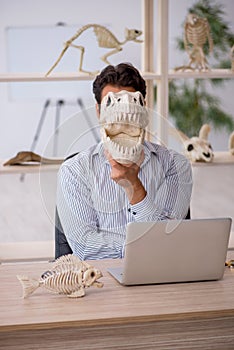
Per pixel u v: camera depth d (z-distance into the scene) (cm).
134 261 199
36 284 192
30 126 764
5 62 720
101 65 724
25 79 354
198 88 693
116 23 732
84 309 183
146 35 384
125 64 207
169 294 196
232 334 188
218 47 658
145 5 380
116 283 206
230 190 673
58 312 181
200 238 203
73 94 741
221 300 191
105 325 179
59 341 178
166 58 365
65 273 193
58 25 716
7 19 711
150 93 388
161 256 201
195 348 186
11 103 754
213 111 696
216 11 657
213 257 206
